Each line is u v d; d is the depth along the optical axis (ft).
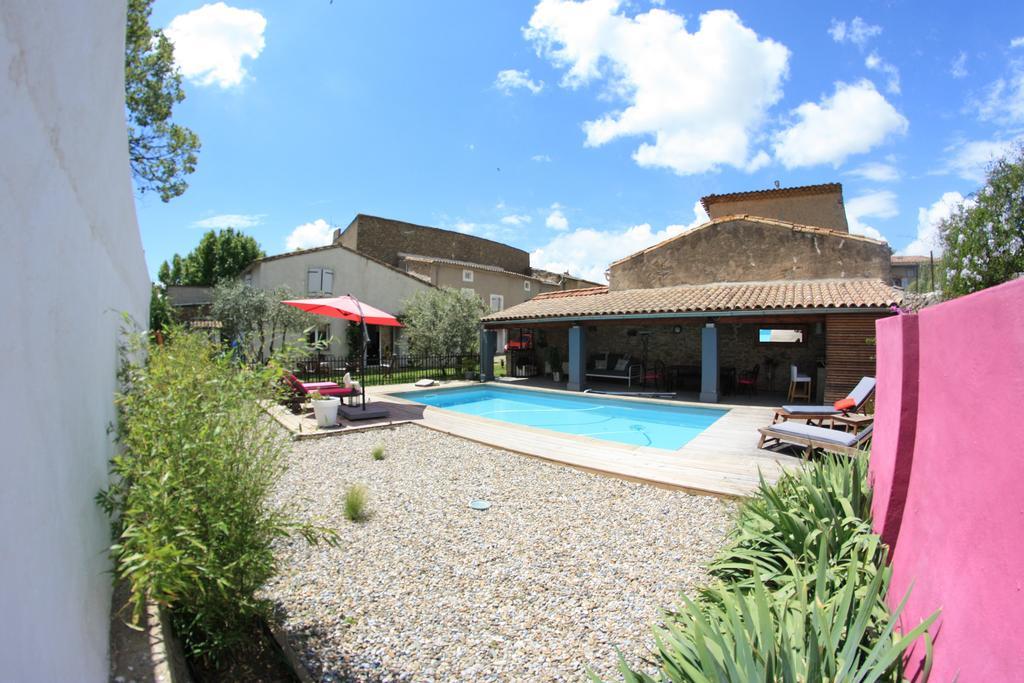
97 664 7.47
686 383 56.34
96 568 8.51
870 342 38.11
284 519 10.68
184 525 8.26
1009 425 5.84
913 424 9.67
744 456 25.32
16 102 5.19
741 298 45.57
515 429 32.53
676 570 13.80
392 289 87.20
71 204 8.11
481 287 114.93
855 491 12.04
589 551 15.10
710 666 6.90
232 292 67.41
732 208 69.15
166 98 57.93
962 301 7.39
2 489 4.33
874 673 6.50
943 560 7.26
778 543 11.70
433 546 15.51
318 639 10.75
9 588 4.34
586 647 10.47
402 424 34.76
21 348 5.20
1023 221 37.70
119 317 16.35
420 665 9.89
